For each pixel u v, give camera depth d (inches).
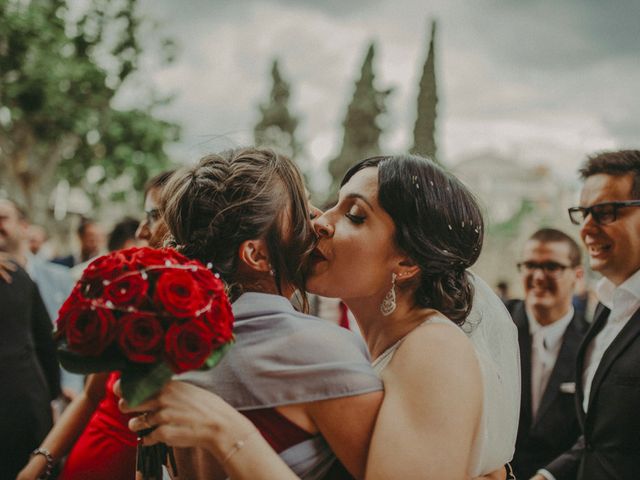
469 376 51.5
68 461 84.0
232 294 54.2
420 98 1161.4
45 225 614.2
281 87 1222.3
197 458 52.8
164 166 617.3
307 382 48.9
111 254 47.3
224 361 50.3
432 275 61.0
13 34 508.1
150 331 42.3
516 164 2367.1
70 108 566.6
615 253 93.7
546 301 122.6
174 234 56.1
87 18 579.8
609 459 86.9
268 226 54.1
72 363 44.2
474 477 54.7
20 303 123.9
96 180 657.0
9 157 586.9
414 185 59.4
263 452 46.1
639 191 92.2
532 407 122.1
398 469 46.0
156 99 635.5
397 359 53.9
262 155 57.4
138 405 46.4
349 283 59.9
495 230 775.1
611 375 88.0
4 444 117.3
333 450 50.3
